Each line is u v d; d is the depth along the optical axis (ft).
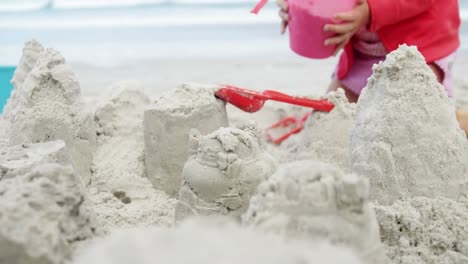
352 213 3.11
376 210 4.26
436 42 7.62
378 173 4.48
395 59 4.58
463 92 9.77
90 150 5.73
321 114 5.96
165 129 5.43
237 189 4.42
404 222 4.15
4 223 3.09
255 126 4.79
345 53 8.22
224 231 2.51
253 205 3.20
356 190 3.08
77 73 12.23
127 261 2.27
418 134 4.43
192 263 2.21
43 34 16.26
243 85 10.89
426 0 7.29
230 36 15.76
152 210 5.27
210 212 4.44
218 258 2.25
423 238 4.13
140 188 5.65
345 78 8.38
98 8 18.89
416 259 4.00
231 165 4.37
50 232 3.19
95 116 6.15
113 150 5.94
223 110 5.74
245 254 2.30
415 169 4.42
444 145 4.45
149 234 2.52
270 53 13.96
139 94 6.47
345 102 5.98
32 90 5.38
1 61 13.25
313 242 2.64
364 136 4.64
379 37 7.89
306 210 3.09
